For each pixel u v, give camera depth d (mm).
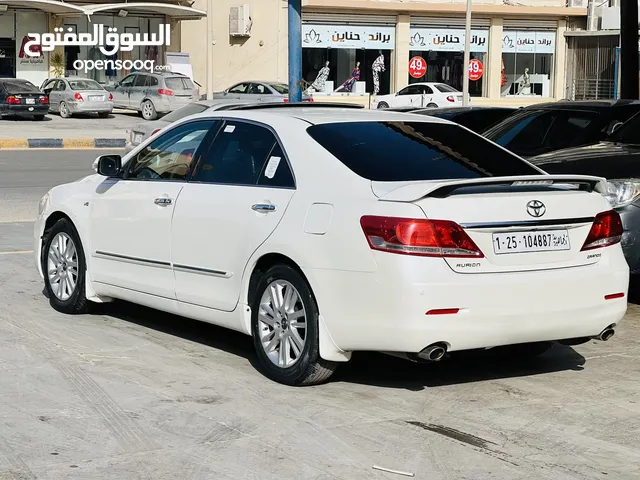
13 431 5145
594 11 45125
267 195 6168
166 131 7195
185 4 42125
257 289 6180
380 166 6004
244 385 6051
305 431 5246
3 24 39625
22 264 9844
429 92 39562
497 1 44625
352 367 6535
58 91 37000
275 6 43094
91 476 4574
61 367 6344
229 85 43750
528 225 5660
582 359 6891
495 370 6562
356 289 5551
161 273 6883
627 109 10508
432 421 5469
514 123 11273
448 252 5434
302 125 6340
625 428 5422
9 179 17891
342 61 43062
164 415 5457
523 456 4953
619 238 6137
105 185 7445
